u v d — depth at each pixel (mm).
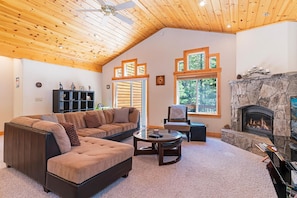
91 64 7316
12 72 5566
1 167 2891
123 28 5531
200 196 2133
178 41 5941
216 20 4344
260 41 4305
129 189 2279
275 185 2352
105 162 2164
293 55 3926
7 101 5469
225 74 5160
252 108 4441
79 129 4023
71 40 5348
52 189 2076
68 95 6160
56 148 2262
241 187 2344
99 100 7750
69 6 4109
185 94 5957
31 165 2355
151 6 4449
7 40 4527
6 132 2836
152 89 6473
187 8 4086
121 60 7234
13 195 2105
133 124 5027
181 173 2760
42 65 5684
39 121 2545
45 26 4480
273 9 3350
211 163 3176
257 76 4227
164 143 3254
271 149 2797
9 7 3705
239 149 4016
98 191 2086
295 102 3387
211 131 5422
